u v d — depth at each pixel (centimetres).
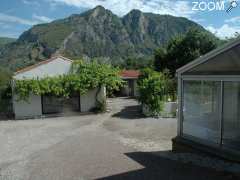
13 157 985
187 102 970
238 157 761
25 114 2014
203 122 916
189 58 3106
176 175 732
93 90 2130
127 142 1134
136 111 2097
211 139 882
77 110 2117
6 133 1459
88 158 926
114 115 1952
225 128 832
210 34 3300
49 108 2066
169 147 1030
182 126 984
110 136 1269
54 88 1997
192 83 952
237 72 758
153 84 1786
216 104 865
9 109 2220
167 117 1758
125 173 765
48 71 2047
